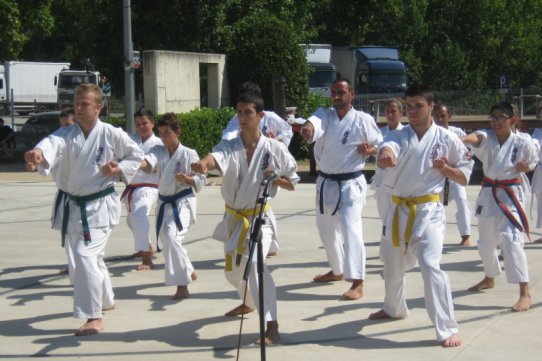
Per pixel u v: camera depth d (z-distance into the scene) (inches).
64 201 275.4
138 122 370.6
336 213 321.4
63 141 265.0
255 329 271.6
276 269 366.3
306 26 1259.8
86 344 257.8
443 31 1777.8
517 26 1790.1
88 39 1174.3
